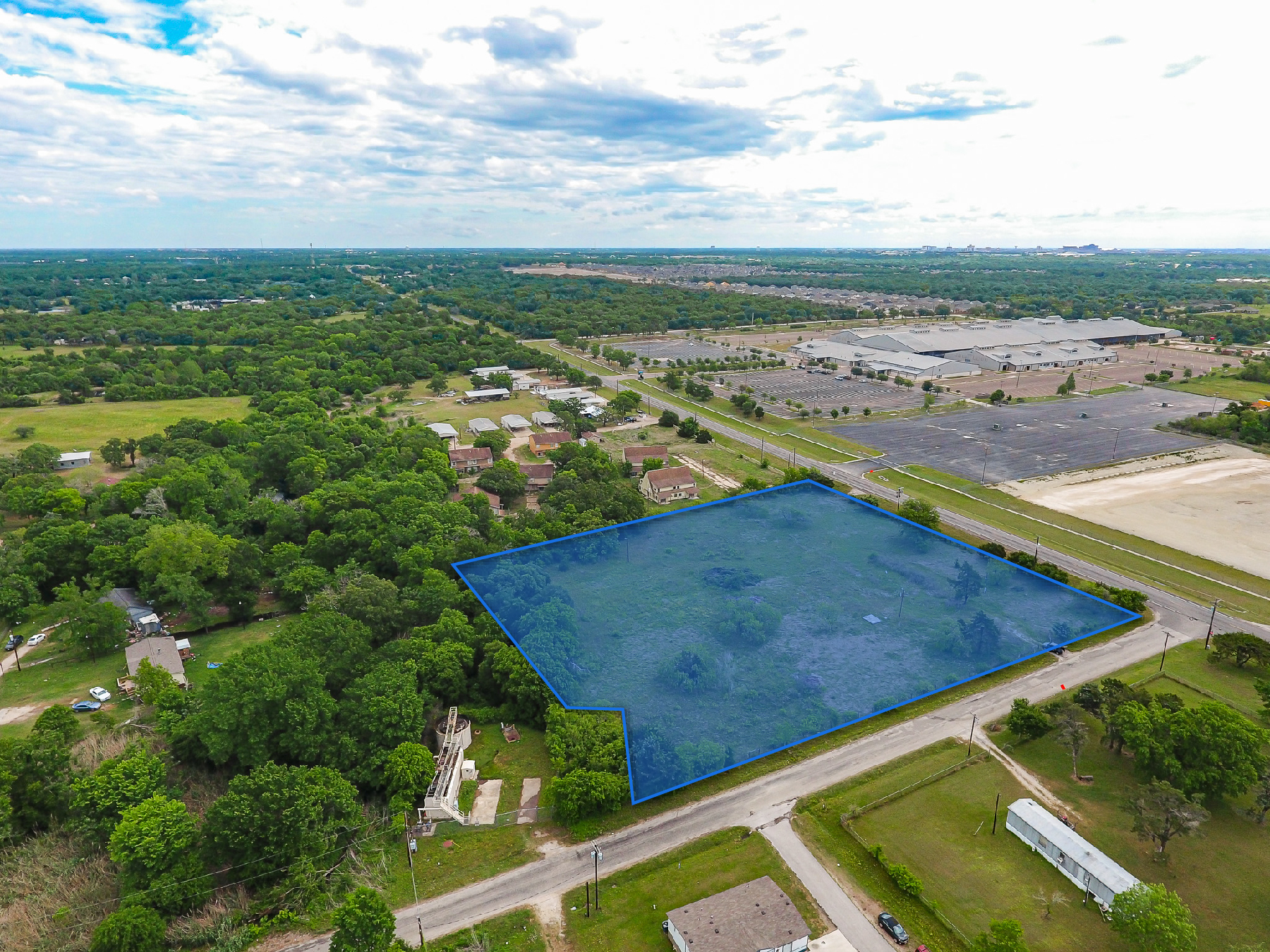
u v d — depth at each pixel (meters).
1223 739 72.25
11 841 69.38
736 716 83.56
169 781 76.94
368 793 76.69
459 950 58.44
